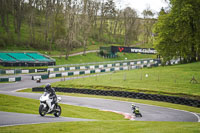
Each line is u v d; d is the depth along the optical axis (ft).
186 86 125.59
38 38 330.95
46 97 48.55
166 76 156.25
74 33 335.47
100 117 66.90
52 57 282.36
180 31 203.92
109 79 162.71
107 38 447.01
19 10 310.65
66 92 138.92
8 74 198.18
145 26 437.58
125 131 35.04
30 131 32.81
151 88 127.24
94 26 446.19
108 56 327.47
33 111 59.36
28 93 128.26
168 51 207.21
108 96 122.62
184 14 190.08
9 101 71.41
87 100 107.86
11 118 44.34
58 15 346.74
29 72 211.82
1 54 238.27
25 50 287.89
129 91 127.13
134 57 362.33
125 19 417.28
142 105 96.73
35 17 366.22
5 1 326.44
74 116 62.34
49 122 41.98
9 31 302.45
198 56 223.92
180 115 77.00
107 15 419.13
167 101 105.81
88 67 249.75
